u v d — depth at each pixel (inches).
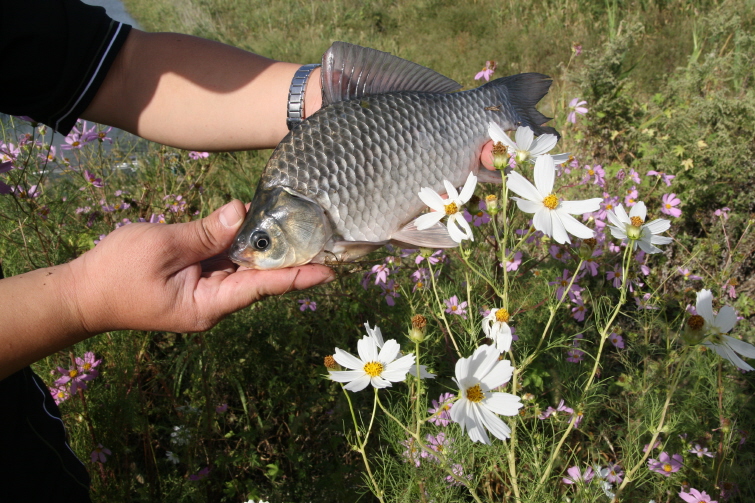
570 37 80.2
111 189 42.0
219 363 33.4
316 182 20.8
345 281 36.1
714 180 44.6
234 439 34.0
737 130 46.4
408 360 18.6
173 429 31.4
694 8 81.8
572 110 44.0
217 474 31.8
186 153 42.7
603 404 30.3
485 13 95.8
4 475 18.6
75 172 39.5
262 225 20.3
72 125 22.3
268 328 33.9
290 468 32.6
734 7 69.5
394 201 22.2
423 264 33.5
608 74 52.9
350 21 107.7
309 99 24.0
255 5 128.6
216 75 24.0
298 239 20.5
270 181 20.7
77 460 21.7
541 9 94.1
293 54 96.7
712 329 18.7
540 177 20.4
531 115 28.2
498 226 35.0
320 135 21.1
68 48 21.0
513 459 22.5
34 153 36.7
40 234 31.0
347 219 21.4
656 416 24.9
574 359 30.5
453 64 81.4
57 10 21.1
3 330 16.4
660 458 24.9
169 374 34.4
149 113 23.8
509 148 22.4
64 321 17.4
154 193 41.7
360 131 21.6
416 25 101.7
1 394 18.5
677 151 45.3
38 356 17.3
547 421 28.3
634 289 35.9
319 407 34.1
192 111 23.9
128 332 30.9
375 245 21.3
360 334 36.9
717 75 55.6
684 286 39.9
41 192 35.9
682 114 48.2
